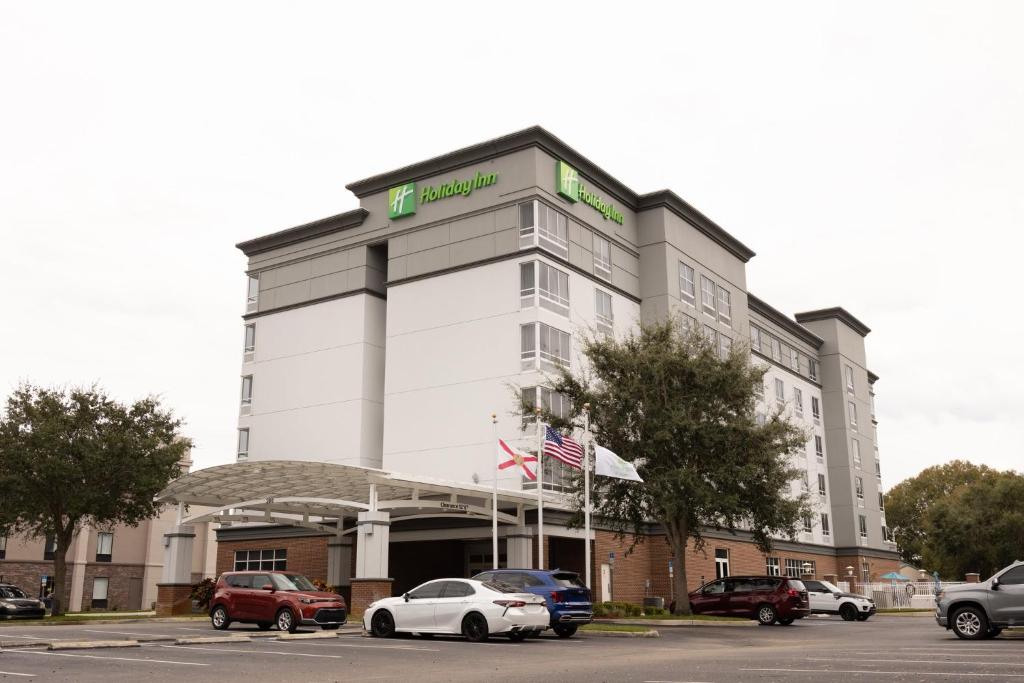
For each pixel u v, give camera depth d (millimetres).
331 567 37406
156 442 35062
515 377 37375
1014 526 63969
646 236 45281
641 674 12305
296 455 43281
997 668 12109
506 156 40031
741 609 30703
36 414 33531
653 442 31109
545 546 34969
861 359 70875
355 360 42625
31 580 52844
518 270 38375
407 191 42656
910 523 93688
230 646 18047
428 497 34625
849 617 34594
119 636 20750
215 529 45812
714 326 48125
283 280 46406
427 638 20359
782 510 31609
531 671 13070
